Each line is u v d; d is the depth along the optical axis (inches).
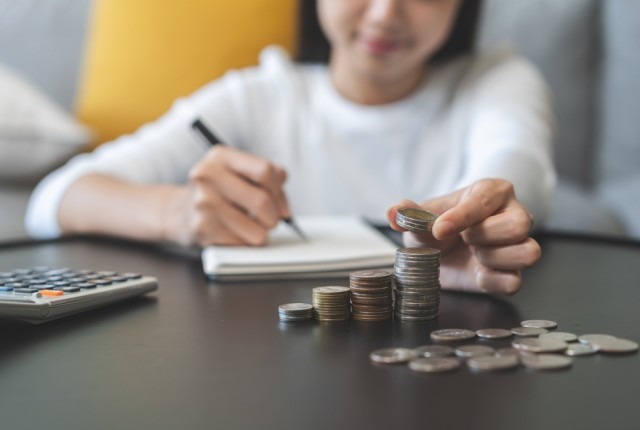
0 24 85.4
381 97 56.5
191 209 37.1
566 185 72.6
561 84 76.4
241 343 20.3
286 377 17.2
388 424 14.4
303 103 58.6
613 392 15.8
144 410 15.6
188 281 29.8
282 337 20.8
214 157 36.5
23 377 17.9
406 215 24.3
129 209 40.9
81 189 44.5
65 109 82.4
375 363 18.1
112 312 24.4
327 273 30.4
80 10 84.5
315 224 40.6
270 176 35.2
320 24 62.2
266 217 34.6
